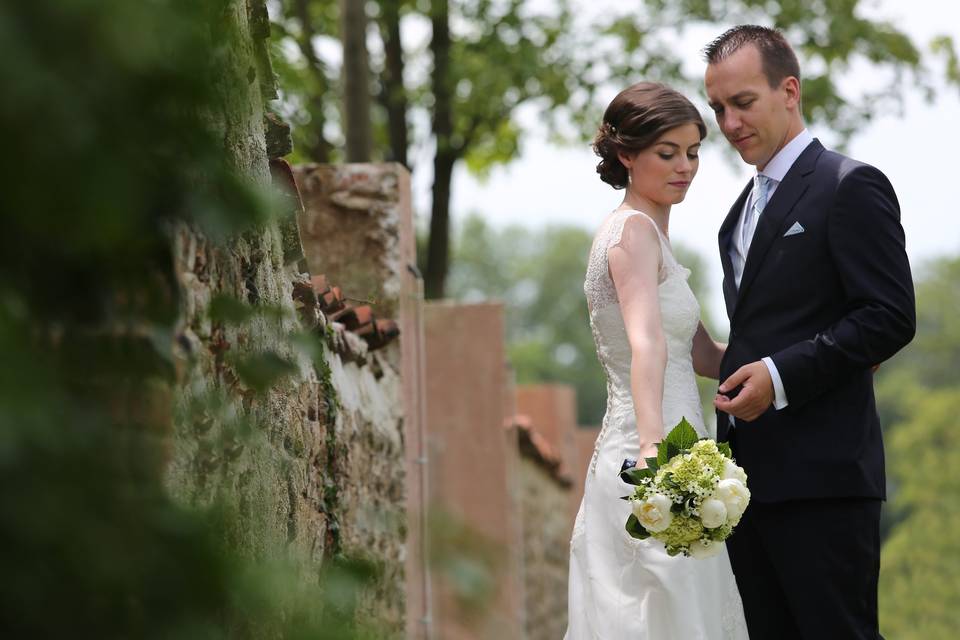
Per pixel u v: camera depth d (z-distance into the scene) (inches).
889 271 363.3
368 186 589.0
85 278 178.5
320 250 587.8
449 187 1342.3
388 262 585.9
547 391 1386.6
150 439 214.2
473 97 1278.3
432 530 186.1
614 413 370.6
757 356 377.7
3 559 150.1
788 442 370.9
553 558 1322.6
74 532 156.0
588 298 377.1
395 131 1347.2
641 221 366.9
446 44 1314.0
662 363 353.1
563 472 1302.9
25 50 142.0
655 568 353.7
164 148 181.3
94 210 152.5
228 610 223.5
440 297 1334.9
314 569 370.9
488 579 185.5
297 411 350.6
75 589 157.5
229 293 272.4
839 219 368.8
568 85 1306.6
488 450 903.1
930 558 3198.8
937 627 3083.2
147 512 176.9
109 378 195.5
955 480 3378.4
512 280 5851.4
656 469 328.2
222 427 258.1
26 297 166.1
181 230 234.4
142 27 153.0
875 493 368.8
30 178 145.4
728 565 366.3
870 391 379.6
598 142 381.1
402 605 538.0
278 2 1237.7
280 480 318.0
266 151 336.8
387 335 542.6
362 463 485.7
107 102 156.6
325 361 399.9
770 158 389.4
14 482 151.3
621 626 358.6
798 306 374.9
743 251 395.5
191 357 237.5
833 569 365.4
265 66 301.1
